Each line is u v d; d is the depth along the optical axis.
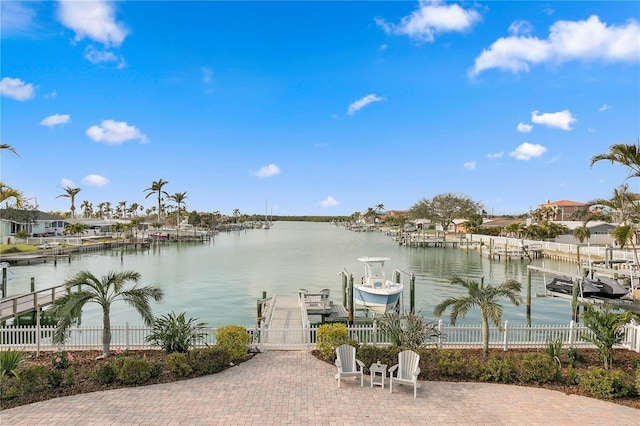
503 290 15.02
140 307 14.81
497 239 74.31
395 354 13.23
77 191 125.50
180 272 46.91
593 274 32.25
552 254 59.16
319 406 10.62
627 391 11.23
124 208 176.50
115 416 9.96
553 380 12.35
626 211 25.05
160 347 15.36
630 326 15.60
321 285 38.81
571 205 102.19
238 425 9.57
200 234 110.94
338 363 12.23
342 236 136.88
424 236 92.88
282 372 13.12
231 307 29.19
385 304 26.27
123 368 11.91
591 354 15.02
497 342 15.98
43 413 10.09
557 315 27.20
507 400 11.09
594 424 9.80
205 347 14.88
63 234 83.81
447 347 15.70
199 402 10.80
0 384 11.00
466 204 115.25
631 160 19.34
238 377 12.65
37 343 14.87
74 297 14.20
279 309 24.81
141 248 78.44
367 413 10.25
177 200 117.19
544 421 9.91
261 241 106.69
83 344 15.53
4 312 21.81
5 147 24.28
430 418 10.02
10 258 50.62
